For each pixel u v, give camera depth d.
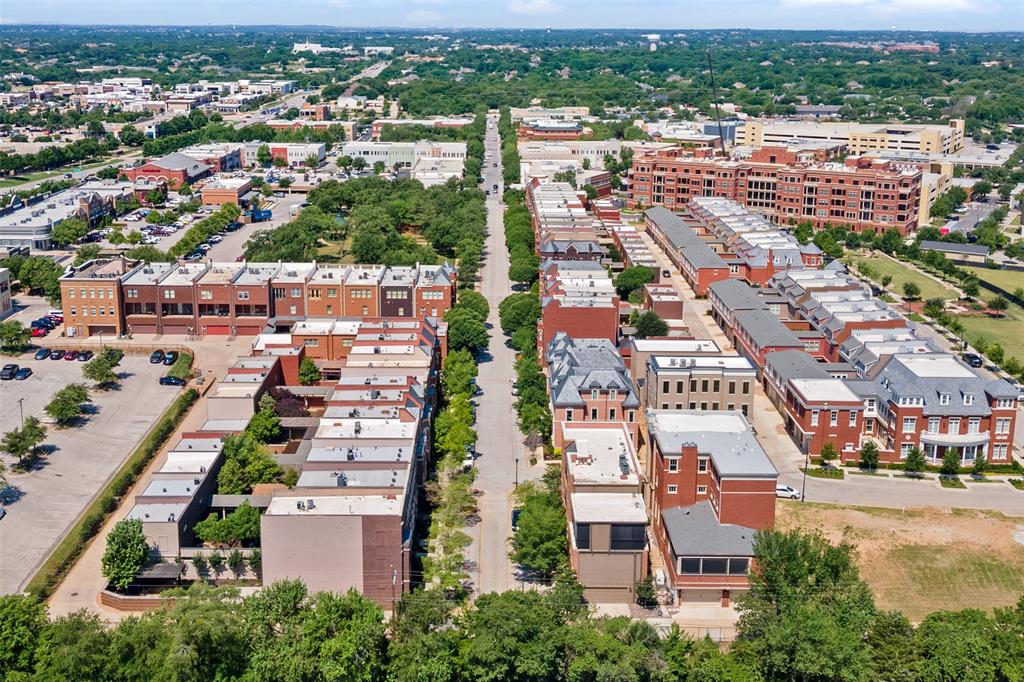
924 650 169.75
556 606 178.50
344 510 196.25
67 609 196.75
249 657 168.50
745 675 166.38
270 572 194.88
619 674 162.62
